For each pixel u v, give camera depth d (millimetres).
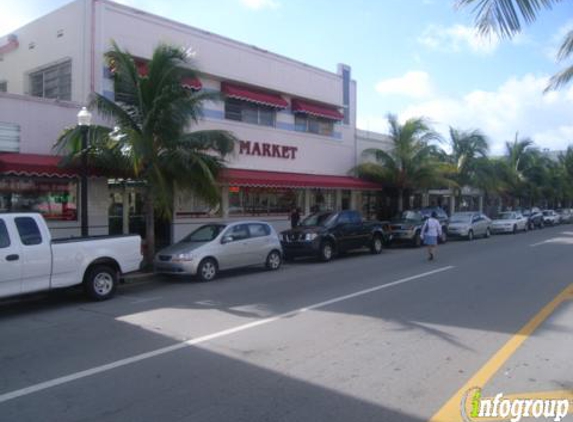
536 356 6328
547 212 43750
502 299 10000
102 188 16453
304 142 24297
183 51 14109
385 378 5594
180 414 4730
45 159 13977
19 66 19219
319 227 17359
